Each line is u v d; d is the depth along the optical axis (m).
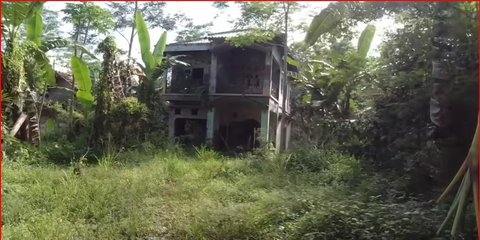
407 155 6.20
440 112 5.16
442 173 5.30
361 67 9.28
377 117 6.99
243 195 6.62
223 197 6.46
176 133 16.23
